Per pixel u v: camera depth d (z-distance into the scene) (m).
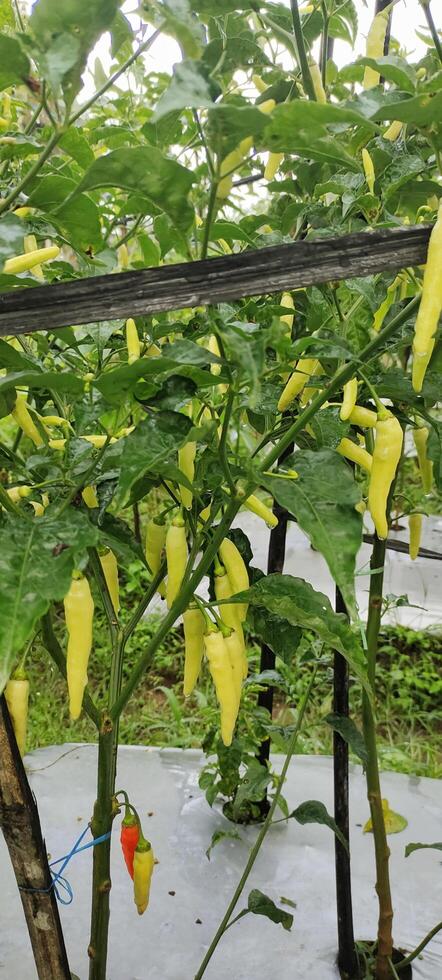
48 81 0.92
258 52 1.37
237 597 1.22
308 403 1.39
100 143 2.30
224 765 2.24
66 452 1.18
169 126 1.30
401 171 1.26
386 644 4.33
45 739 3.41
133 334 1.25
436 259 0.91
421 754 3.54
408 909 2.08
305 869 2.21
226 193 0.98
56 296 0.91
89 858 2.23
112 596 1.40
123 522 1.41
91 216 1.19
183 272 0.90
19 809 1.28
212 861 2.21
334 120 0.89
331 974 1.87
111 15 0.89
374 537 1.71
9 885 2.13
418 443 1.55
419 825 2.38
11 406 1.26
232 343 0.87
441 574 4.59
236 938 1.96
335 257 0.92
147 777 2.60
